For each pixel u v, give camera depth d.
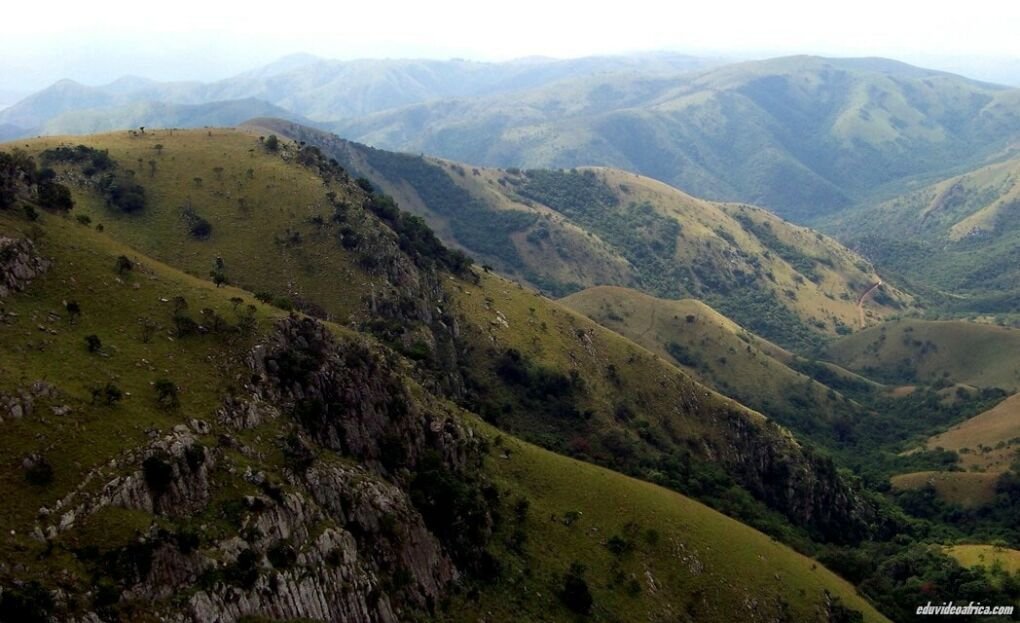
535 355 173.88
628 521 102.81
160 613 49.78
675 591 95.19
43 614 44.03
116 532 51.50
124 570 49.88
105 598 47.69
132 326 73.31
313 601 59.22
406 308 160.12
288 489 64.25
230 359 74.50
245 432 67.44
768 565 109.31
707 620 93.56
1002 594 125.38
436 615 70.44
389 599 66.06
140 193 166.62
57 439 54.53
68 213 93.56
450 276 190.88
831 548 145.75
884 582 129.12
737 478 173.38
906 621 119.44
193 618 51.09
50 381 59.12
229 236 162.88
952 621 119.94
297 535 62.03
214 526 57.28
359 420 79.06
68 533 49.78
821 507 174.62
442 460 88.75
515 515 93.12
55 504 50.53
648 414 179.00
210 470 60.66
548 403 162.62
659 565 97.75
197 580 53.31
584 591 84.06
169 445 59.22
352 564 64.38
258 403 71.19
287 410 73.50
